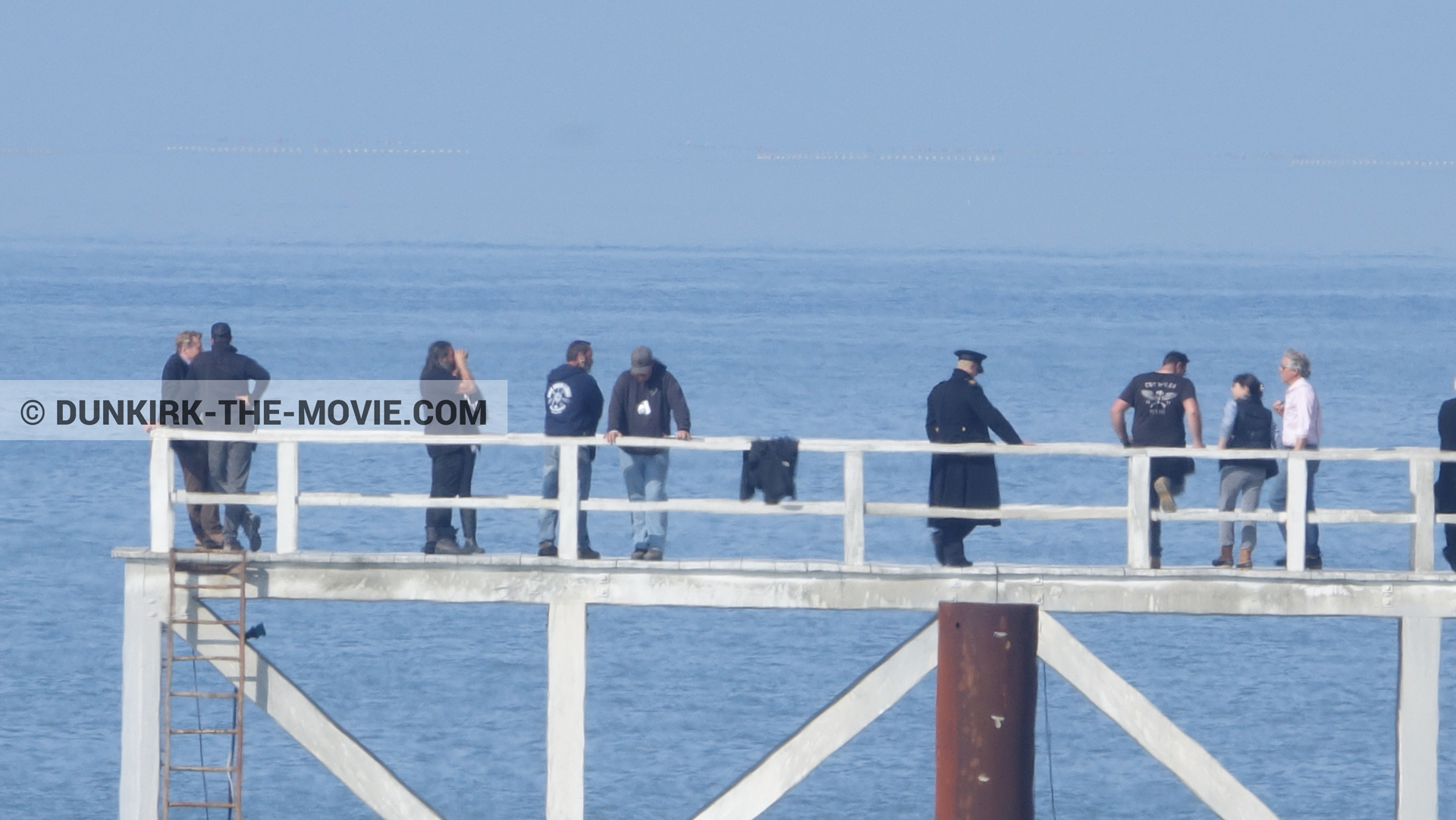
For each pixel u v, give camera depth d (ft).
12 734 303.07
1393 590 164.14
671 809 282.36
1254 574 164.25
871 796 287.69
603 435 167.63
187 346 180.45
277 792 285.02
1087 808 284.00
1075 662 166.30
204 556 164.45
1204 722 321.11
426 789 289.33
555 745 166.40
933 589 165.78
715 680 337.72
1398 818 166.09
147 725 165.58
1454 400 174.60
